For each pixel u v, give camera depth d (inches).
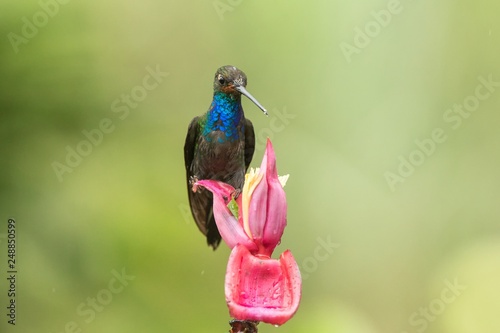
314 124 303.6
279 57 301.1
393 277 298.4
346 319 219.1
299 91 303.1
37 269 187.8
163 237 193.8
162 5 272.1
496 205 305.6
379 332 290.0
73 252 189.6
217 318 201.6
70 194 190.7
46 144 183.5
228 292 174.4
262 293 174.6
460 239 305.1
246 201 175.6
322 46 302.5
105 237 192.1
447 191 311.1
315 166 300.5
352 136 306.0
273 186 175.5
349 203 302.5
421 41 310.8
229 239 175.6
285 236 298.5
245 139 192.2
